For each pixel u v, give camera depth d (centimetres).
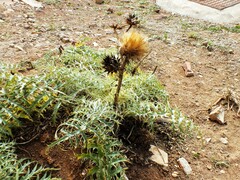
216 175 50
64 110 50
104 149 42
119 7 117
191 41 93
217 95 69
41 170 41
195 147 54
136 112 48
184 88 70
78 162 43
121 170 41
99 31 92
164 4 125
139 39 42
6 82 49
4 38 81
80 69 60
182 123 53
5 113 46
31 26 90
